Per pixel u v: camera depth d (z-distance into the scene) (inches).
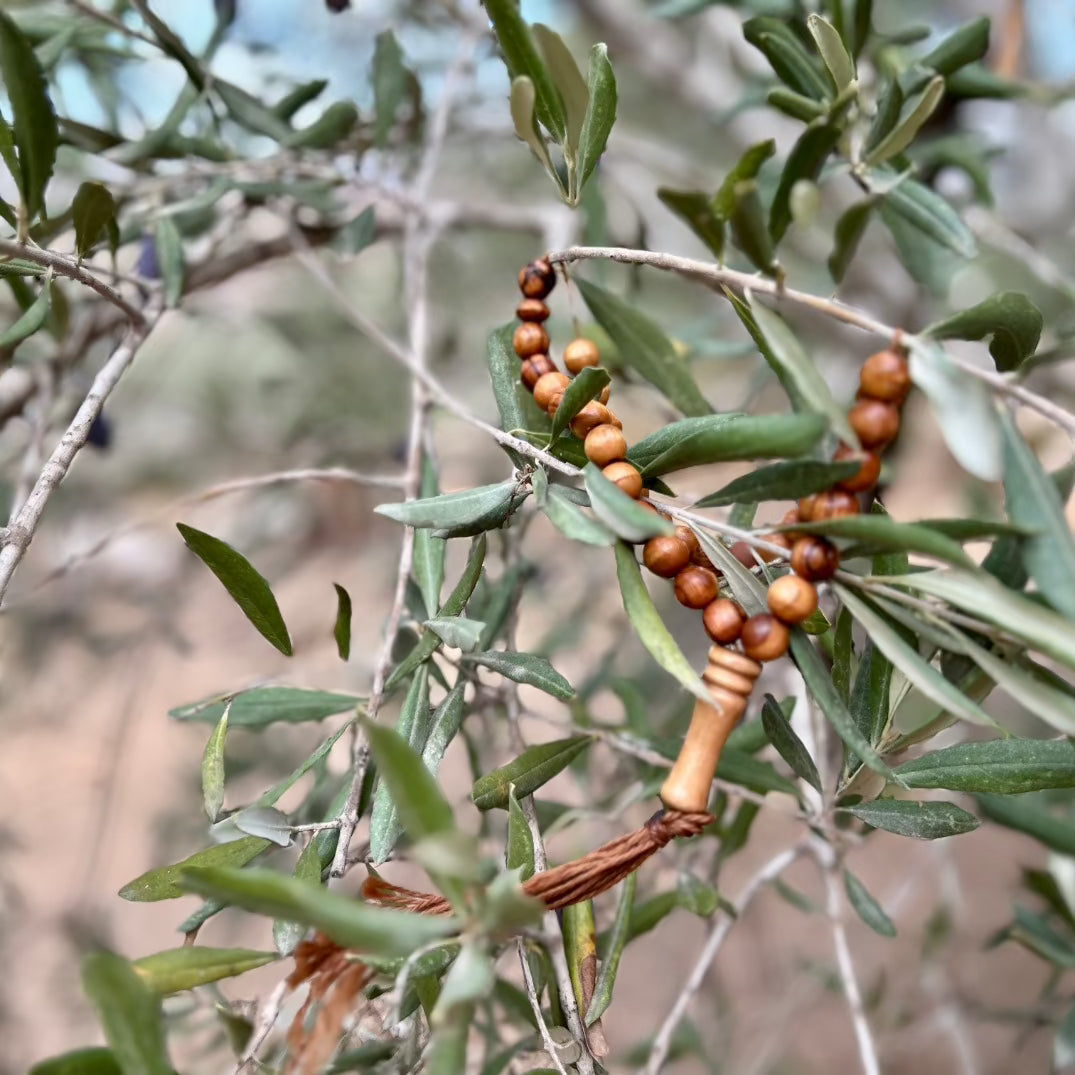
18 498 14.7
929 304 22.4
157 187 15.2
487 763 16.3
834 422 7.8
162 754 32.2
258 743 23.4
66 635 26.3
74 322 16.3
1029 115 25.3
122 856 30.0
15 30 9.8
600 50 9.8
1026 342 8.7
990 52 22.6
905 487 22.5
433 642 10.3
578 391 9.3
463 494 9.7
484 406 27.7
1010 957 28.5
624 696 14.8
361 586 30.7
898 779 8.3
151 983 8.0
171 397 30.0
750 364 25.7
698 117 31.5
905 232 15.3
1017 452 8.1
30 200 10.6
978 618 8.7
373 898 8.8
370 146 16.3
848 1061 26.9
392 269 27.5
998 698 21.8
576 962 10.0
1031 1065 26.1
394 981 8.9
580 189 10.4
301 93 14.8
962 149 16.5
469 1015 7.1
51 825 30.5
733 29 24.7
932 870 28.2
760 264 8.6
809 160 10.4
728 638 8.5
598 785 18.5
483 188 30.7
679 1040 17.2
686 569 8.7
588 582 23.9
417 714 10.3
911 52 15.8
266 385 28.3
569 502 9.2
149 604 27.1
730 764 12.4
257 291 28.3
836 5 13.1
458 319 27.5
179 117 14.2
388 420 27.9
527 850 9.5
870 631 8.3
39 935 23.9
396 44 15.9
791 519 9.1
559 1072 9.4
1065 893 14.5
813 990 22.8
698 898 12.7
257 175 15.6
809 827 12.7
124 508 29.2
